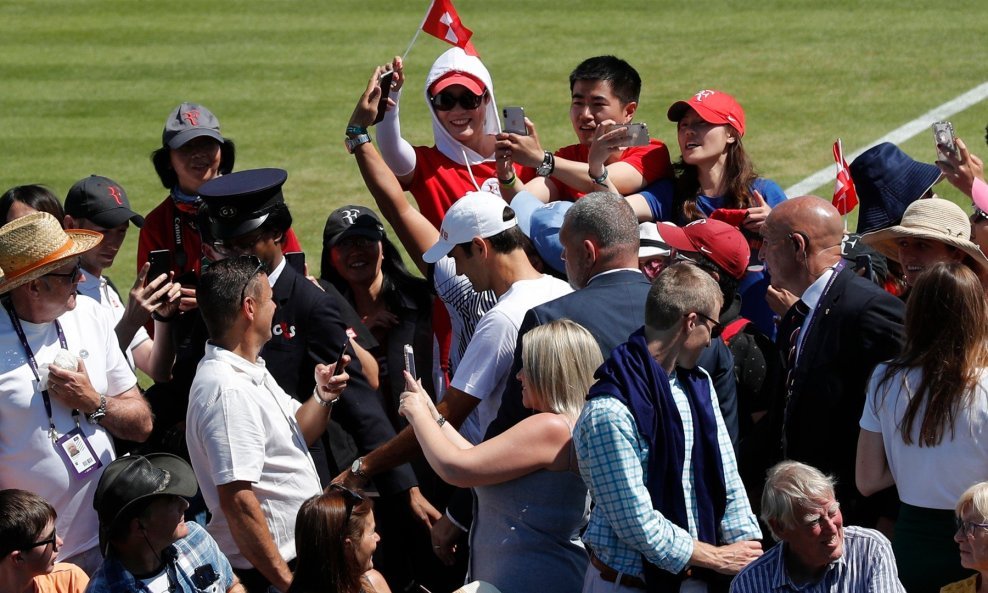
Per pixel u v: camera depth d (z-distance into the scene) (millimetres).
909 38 63969
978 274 19531
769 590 15648
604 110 25469
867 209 24516
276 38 68688
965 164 23547
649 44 65375
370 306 24812
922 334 16406
